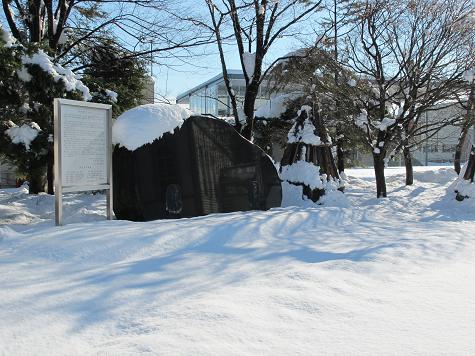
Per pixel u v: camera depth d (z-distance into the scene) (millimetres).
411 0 15727
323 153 12320
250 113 13773
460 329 3771
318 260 6066
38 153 9836
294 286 4770
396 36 13414
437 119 21594
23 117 10164
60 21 14023
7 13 13930
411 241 7242
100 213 9922
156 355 3180
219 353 3223
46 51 11531
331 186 11984
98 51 15391
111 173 8219
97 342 3607
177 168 9000
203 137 9438
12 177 22750
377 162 13328
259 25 13258
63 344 3568
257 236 7590
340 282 5016
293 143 12438
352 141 18266
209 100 35438
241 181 10102
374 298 4555
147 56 14938
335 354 3273
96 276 5152
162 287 4820
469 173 12305
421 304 4391
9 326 3834
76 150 7676
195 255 6250
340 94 13508
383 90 13203
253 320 3855
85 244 6211
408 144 15625
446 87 13039
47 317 4020
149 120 8742
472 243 7332
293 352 3293
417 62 12789
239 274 5367
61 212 7523
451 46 13477
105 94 13148
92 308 4234
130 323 3912
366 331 3709
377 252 6387
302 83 14656
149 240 6621
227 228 7586
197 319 3836
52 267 5441
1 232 6711
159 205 8742
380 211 11031
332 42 14258
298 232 8156
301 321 3895
